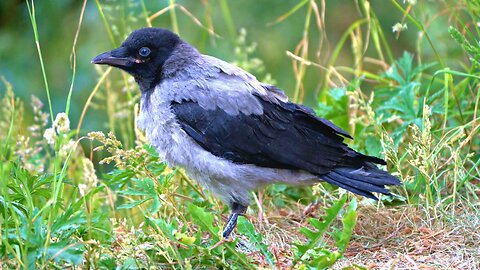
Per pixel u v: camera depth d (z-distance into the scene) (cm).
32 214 877
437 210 1016
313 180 1027
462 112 1173
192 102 1017
